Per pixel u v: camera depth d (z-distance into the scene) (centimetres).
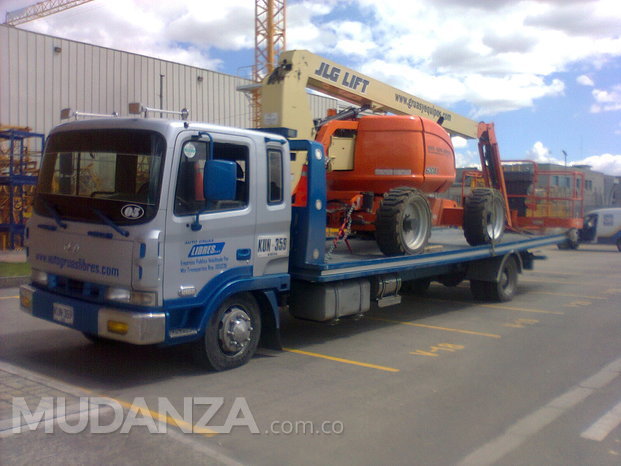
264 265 668
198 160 589
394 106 1096
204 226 593
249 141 643
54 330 818
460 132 1280
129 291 558
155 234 549
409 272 907
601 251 2764
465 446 460
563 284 1473
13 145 1758
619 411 543
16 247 1786
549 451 454
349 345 786
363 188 985
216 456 435
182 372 634
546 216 1573
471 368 682
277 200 684
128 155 577
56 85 2369
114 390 571
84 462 418
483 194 1062
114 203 570
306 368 668
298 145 723
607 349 780
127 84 2577
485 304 1143
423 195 890
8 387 570
